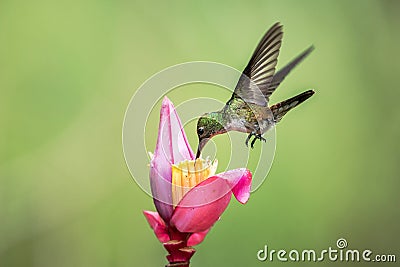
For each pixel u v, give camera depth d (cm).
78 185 370
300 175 370
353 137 373
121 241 370
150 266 369
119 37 372
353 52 375
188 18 373
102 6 373
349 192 372
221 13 374
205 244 367
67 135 370
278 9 375
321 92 373
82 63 371
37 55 371
